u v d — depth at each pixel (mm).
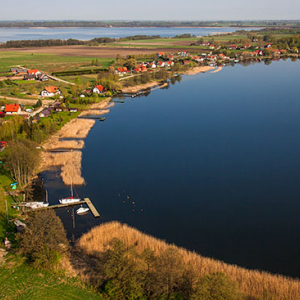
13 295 52719
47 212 64312
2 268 58625
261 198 88000
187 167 106000
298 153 115812
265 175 100500
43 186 92125
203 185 94812
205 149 120188
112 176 99688
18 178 92250
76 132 135875
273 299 52000
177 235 72375
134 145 124375
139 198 87750
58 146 120500
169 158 112625
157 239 69562
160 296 49312
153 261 54312
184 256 62562
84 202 84625
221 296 46125
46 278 56938
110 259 54094
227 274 57594
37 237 60500
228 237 71938
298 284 55969
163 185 94750
